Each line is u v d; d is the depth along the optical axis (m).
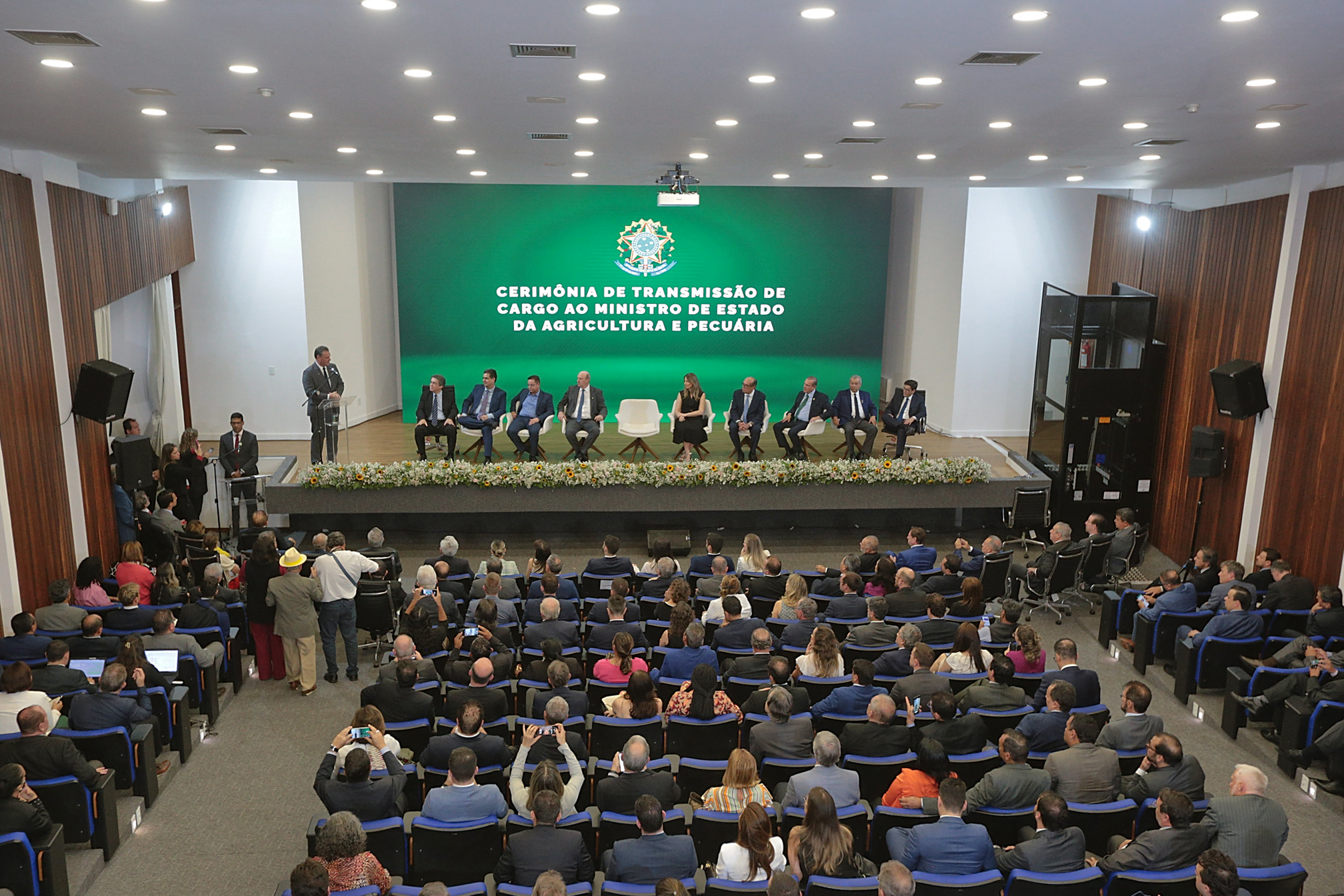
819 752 5.20
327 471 12.55
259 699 8.61
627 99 6.57
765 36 4.88
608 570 9.52
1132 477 13.38
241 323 15.66
